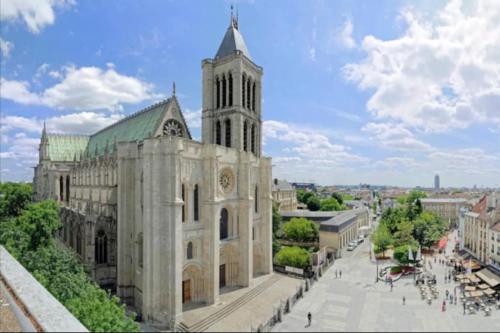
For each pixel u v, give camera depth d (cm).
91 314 3388
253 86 7250
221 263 5750
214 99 6944
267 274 6656
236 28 7331
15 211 12044
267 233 6756
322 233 9700
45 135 11388
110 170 6750
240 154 6022
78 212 7194
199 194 5172
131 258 5253
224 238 5775
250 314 4738
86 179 8325
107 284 6094
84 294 4091
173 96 6400
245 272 5806
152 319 4375
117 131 8381
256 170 6781
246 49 7156
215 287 5034
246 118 6800
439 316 4806
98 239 6150
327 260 8219
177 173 4519
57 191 10406
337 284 6391
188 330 4166
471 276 6494
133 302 5188
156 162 4447
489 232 7888
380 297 5634
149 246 4441
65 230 8281
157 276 4406
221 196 5625
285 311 4884
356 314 4838
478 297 5656
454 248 10625
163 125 6166
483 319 4697
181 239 4575
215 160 5169
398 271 7331
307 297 5584
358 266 7981
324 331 4247
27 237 6159
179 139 4556
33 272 4759
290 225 10012
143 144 4584
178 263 4441
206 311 4703
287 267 7056
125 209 5231
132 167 5250
